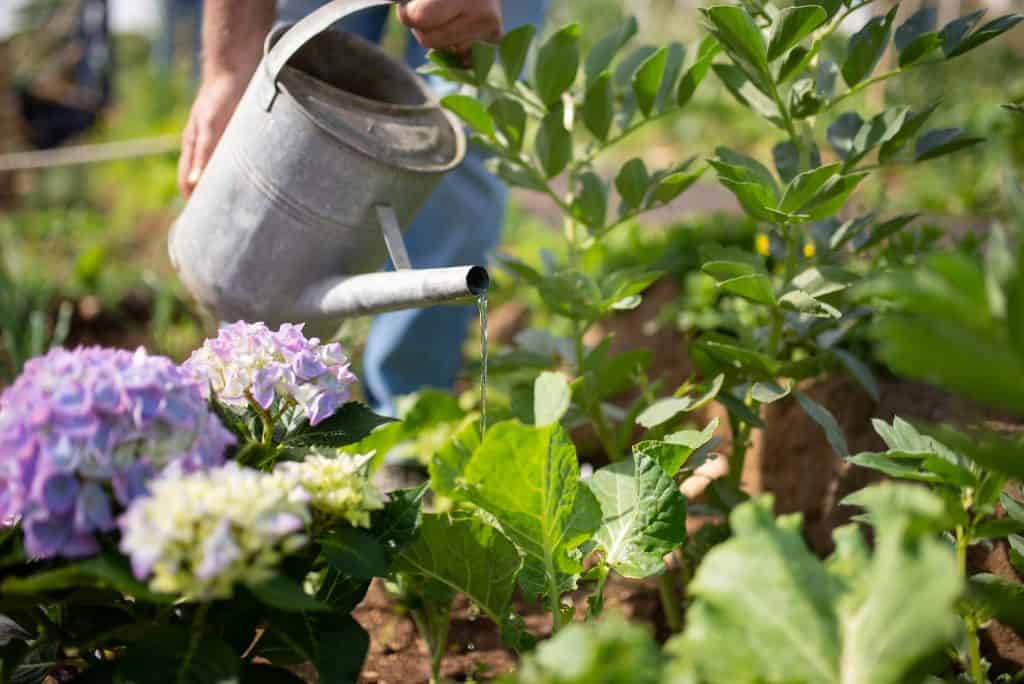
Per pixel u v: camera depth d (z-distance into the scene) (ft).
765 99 6.41
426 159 6.10
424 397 7.55
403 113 6.38
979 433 4.77
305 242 5.92
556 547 4.88
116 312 14.61
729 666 3.23
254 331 4.83
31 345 10.96
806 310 5.64
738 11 5.41
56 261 18.90
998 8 20.98
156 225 21.95
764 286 5.65
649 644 3.09
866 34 5.74
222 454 4.40
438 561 5.21
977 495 4.25
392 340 9.70
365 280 5.66
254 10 7.30
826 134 6.64
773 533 3.41
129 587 3.51
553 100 6.68
